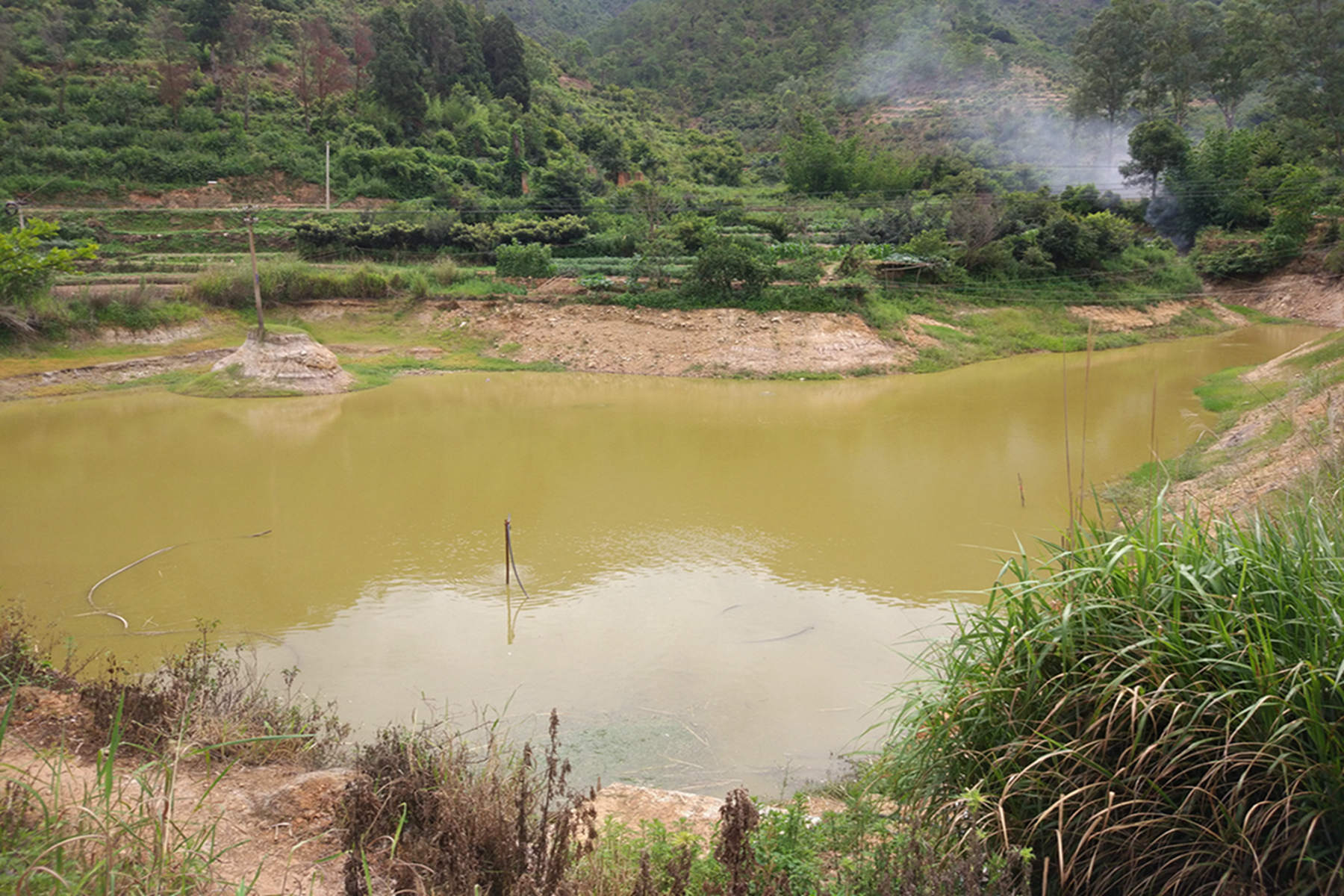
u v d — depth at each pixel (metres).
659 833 5.27
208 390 31.80
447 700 9.66
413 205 62.56
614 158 79.25
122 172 59.00
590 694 9.93
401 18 82.31
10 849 3.84
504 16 90.12
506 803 4.83
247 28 74.12
